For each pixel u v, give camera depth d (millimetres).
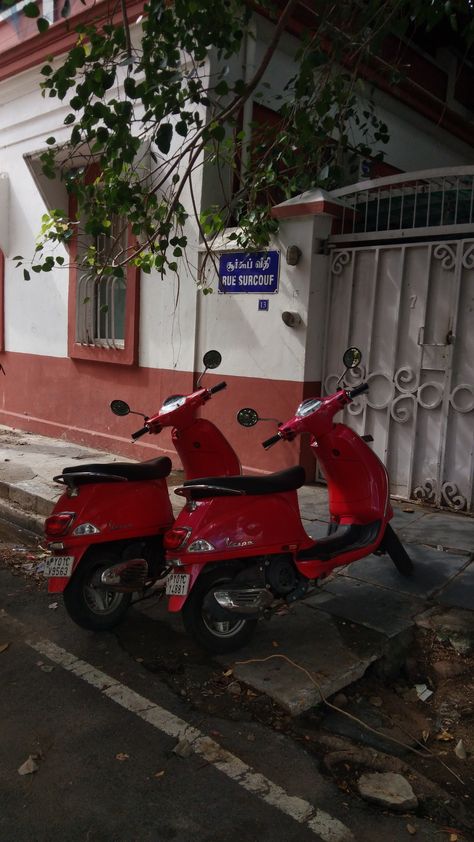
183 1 4281
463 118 10102
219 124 4695
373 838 2500
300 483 3918
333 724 3258
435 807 2701
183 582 3545
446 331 5809
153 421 4691
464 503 5840
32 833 2480
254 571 3725
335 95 5562
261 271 6684
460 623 4008
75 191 5328
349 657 3689
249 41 7008
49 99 8938
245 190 6055
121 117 4414
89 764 2885
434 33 8766
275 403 6703
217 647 3688
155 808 2621
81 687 3525
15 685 3547
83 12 7879
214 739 3076
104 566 4098
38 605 4645
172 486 7051
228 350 7066
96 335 8922
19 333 10125
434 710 3436
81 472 3971
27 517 6539
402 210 6184
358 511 4316
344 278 6383
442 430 5898
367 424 6414
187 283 7336
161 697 3428
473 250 5570
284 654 3738
